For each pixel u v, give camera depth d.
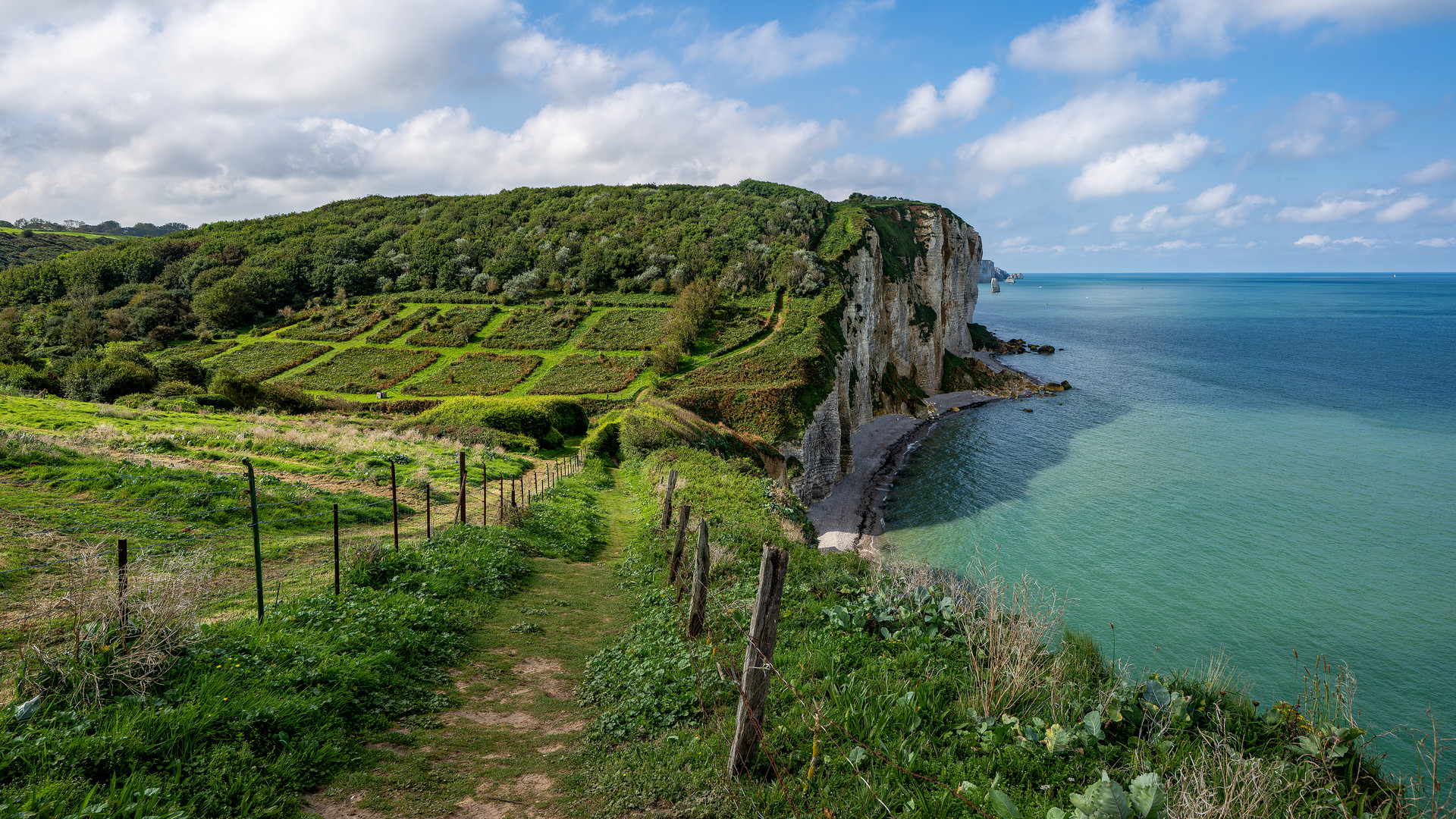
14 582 9.82
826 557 15.27
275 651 7.85
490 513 21.28
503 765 6.63
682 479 28.80
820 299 84.44
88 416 28.86
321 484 22.00
